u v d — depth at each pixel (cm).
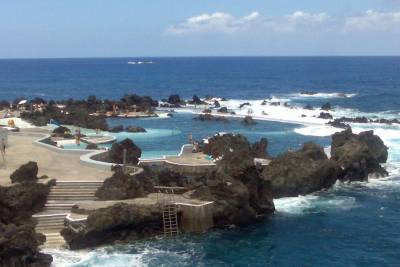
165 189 4631
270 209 4831
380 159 6856
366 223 4650
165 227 4181
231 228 4419
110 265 3572
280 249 4009
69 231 3850
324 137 8956
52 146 6025
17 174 4409
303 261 3806
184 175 5041
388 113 12350
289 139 8750
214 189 4450
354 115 11988
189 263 3688
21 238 3416
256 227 4484
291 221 4662
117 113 11875
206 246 4000
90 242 3869
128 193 4381
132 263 3628
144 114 12006
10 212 3872
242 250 3959
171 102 14525
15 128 7656
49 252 3719
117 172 4559
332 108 13462
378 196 5500
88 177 4703
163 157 6012
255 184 4741
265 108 13425
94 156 5497
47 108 10881
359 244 4162
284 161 5509
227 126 10406
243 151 4822
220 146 6022
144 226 4131
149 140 8369
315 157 5778
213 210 4347
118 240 4000
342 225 4588
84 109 11412
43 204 4206
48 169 4981
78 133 7456
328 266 3741
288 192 5425
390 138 8656
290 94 18238
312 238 4262
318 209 5031
